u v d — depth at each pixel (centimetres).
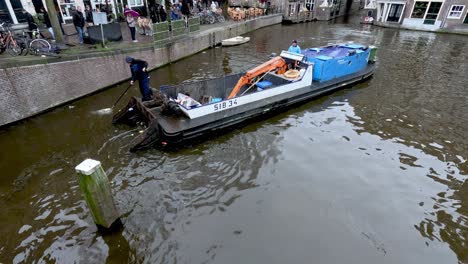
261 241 571
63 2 1716
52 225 594
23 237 568
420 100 1195
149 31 1686
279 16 3391
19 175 730
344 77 1276
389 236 590
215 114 902
